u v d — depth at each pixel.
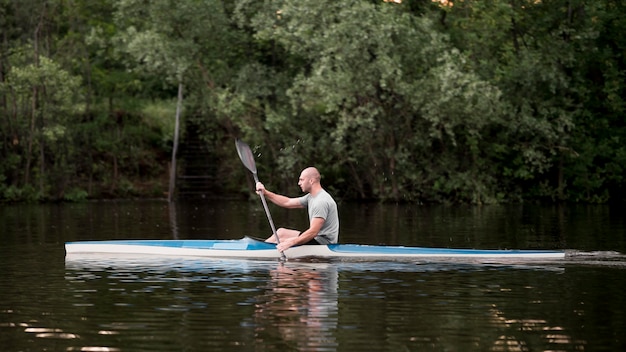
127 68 35.50
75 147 34.50
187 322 8.45
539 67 31.34
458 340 7.71
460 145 32.25
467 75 29.22
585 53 32.78
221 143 35.94
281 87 32.75
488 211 27.09
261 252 13.76
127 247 14.40
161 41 32.03
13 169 33.47
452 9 32.94
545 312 9.00
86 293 10.17
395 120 31.59
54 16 34.88
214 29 32.88
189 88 34.25
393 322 8.46
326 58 29.33
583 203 32.19
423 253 13.71
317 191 13.65
